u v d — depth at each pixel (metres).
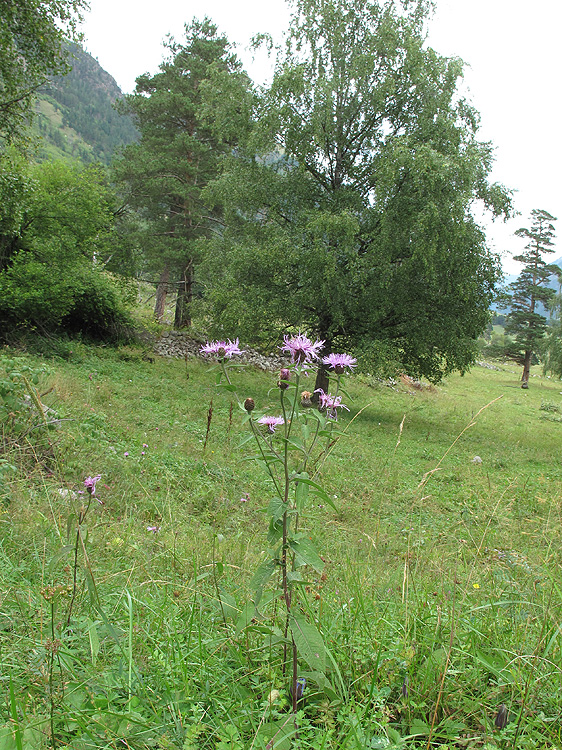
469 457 13.52
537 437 19.38
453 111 17.42
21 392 6.22
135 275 25.59
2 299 15.17
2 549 3.20
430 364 19.81
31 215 17.09
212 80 19.66
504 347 49.44
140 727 1.80
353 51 17.72
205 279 20.41
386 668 2.30
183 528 5.03
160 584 3.11
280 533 2.16
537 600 3.14
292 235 17.44
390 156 16.09
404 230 16.19
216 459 8.45
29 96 14.78
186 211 26.25
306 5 17.78
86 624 2.35
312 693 2.15
